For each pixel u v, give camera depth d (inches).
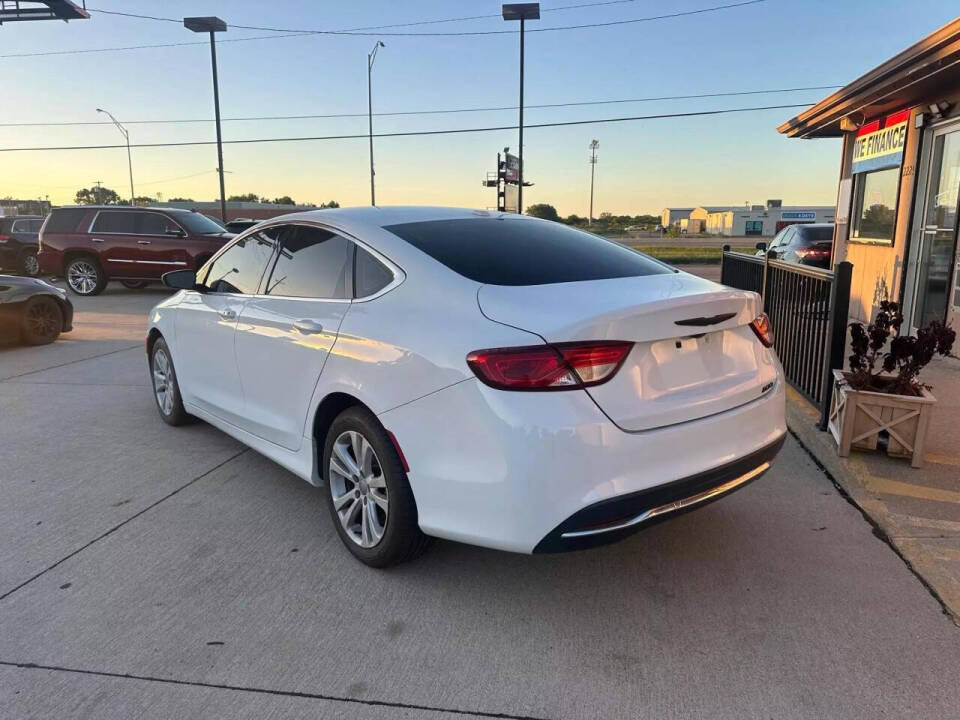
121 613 112.6
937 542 132.9
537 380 96.3
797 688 93.5
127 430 210.2
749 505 150.7
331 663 99.8
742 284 328.2
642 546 133.6
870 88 304.0
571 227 157.9
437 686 95.0
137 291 644.7
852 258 405.1
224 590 119.4
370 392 116.5
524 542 98.6
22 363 315.6
